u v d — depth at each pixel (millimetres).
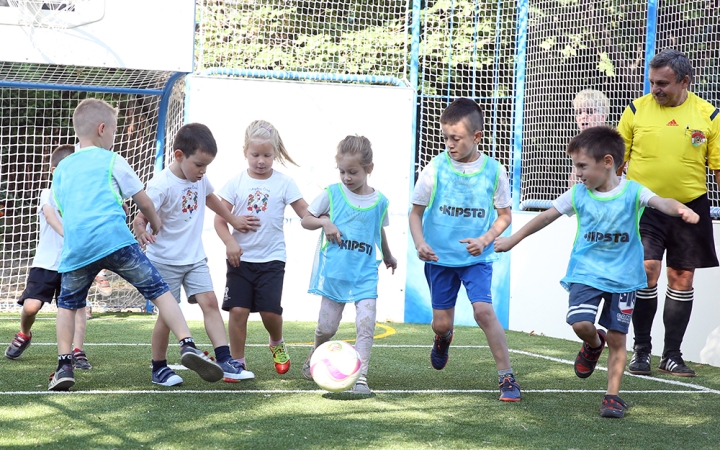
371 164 4461
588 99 7277
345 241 4445
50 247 5180
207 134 4531
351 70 8812
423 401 4203
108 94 9305
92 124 4363
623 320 4082
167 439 3268
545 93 7656
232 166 8016
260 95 8078
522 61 7871
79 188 4172
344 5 8820
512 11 8117
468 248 4227
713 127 5348
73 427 3420
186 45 7898
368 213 4477
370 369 5207
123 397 4055
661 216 5422
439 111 8703
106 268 4188
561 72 7504
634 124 5480
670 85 5246
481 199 4508
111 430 3387
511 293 7949
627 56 7004
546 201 7613
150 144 8688
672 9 6551
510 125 8062
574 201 4227
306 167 8180
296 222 8117
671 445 3459
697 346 6062
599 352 4488
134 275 4180
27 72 8125
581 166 4164
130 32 7758
